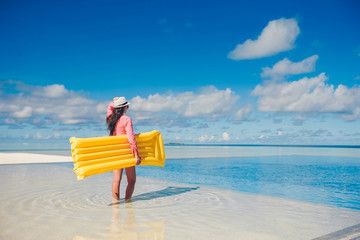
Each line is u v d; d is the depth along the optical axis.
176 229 2.47
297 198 3.94
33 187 4.60
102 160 3.47
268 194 4.22
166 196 3.99
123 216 2.90
